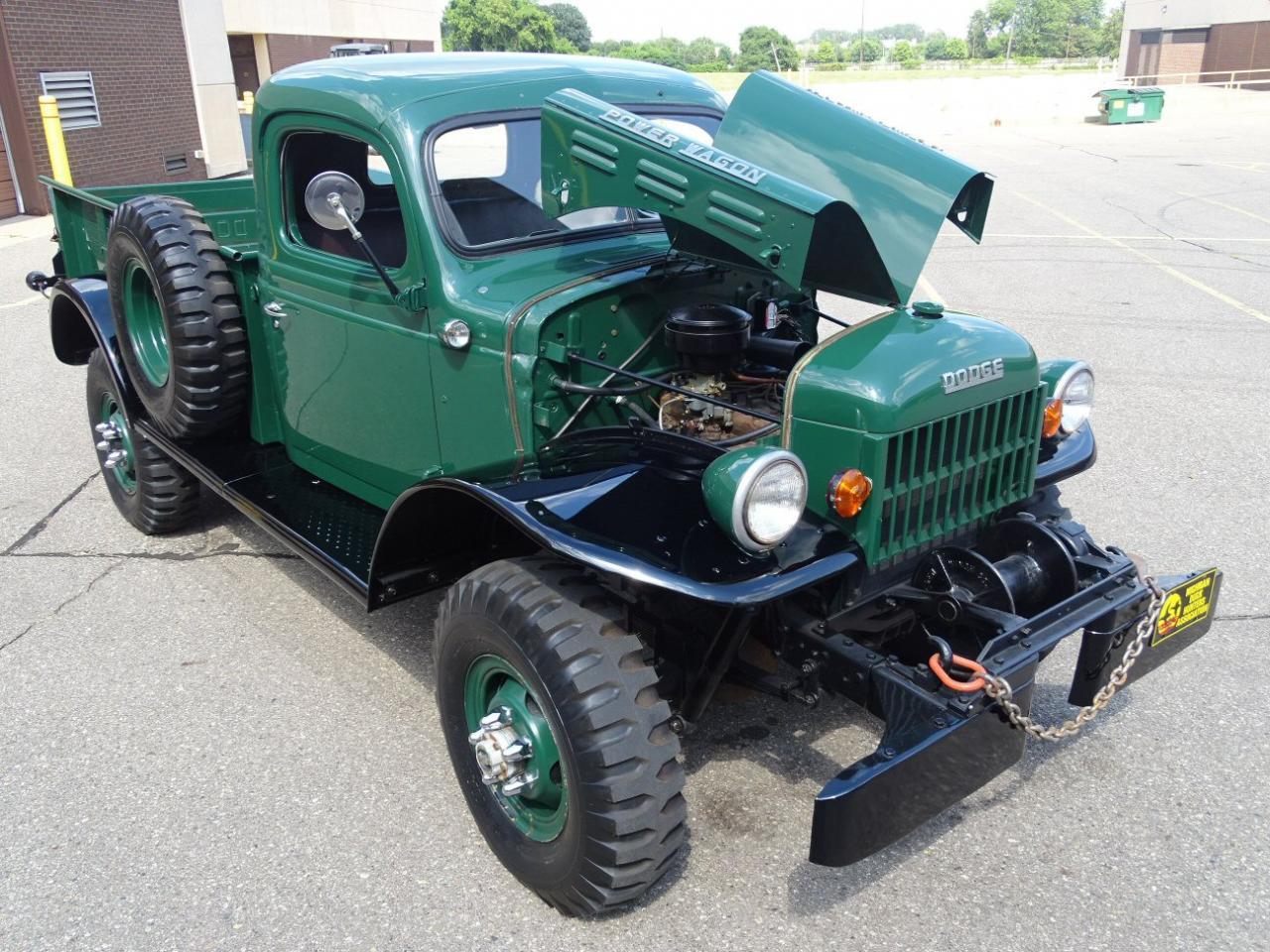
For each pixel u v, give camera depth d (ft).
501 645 8.96
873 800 8.03
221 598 15.38
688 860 10.11
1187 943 9.03
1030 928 9.22
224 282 14.15
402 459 12.57
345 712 12.60
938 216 10.47
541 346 10.44
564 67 12.67
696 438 10.42
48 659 13.76
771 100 11.34
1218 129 95.20
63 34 52.75
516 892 9.77
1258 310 30.89
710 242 10.65
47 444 21.89
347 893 9.76
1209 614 10.74
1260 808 10.69
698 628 9.60
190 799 11.07
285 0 92.94
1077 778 11.19
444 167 11.22
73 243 18.40
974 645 9.95
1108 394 23.50
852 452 9.21
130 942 9.21
